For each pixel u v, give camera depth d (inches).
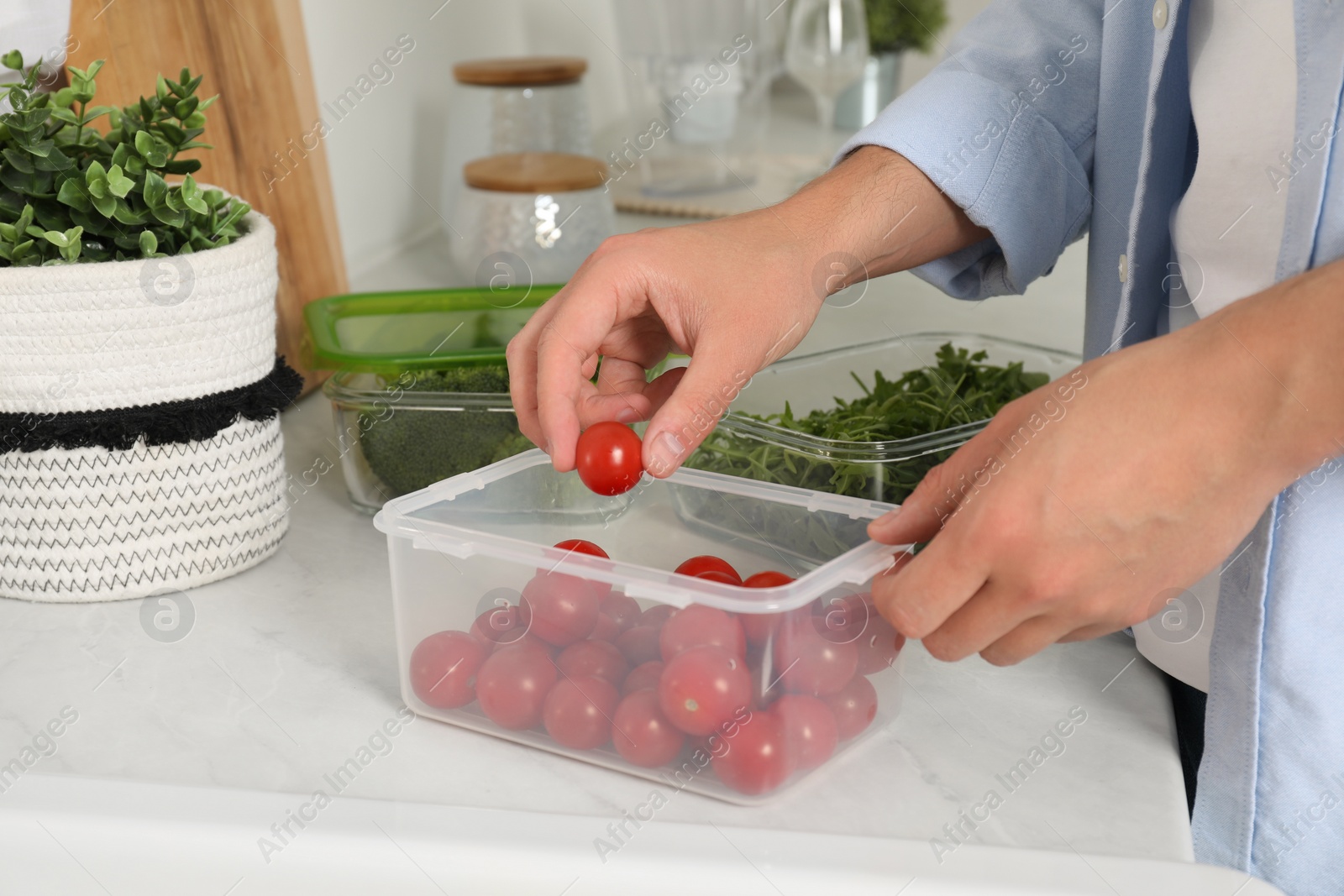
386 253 56.0
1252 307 17.1
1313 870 22.5
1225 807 22.8
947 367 33.5
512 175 48.5
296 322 42.9
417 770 22.2
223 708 24.4
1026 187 28.0
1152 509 17.2
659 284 23.6
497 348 34.0
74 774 21.6
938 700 24.9
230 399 28.7
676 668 20.5
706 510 26.8
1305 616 21.2
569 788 21.7
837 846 19.5
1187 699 25.8
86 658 26.4
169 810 20.3
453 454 32.1
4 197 27.5
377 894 19.7
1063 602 18.3
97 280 25.7
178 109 28.5
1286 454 16.7
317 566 31.1
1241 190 22.3
